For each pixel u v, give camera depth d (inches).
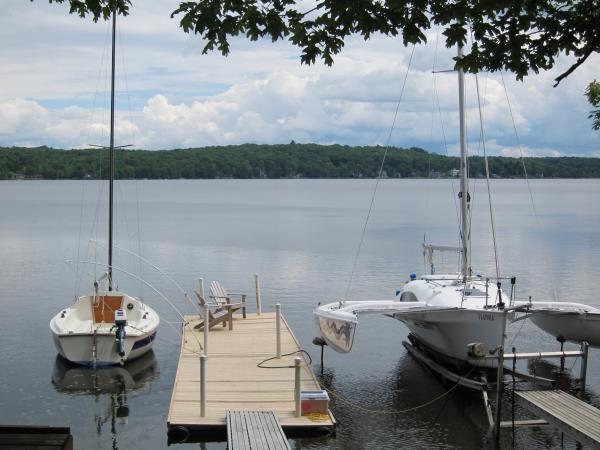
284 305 974.4
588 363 699.4
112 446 484.4
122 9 359.9
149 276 1237.1
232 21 304.0
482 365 588.4
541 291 1088.8
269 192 5408.5
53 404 570.6
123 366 677.3
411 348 720.3
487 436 502.9
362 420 534.0
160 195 4771.2
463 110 690.8
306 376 569.9
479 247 1685.5
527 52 302.0
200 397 499.2
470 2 283.0
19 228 2114.9
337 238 1882.4
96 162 7062.0
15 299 997.2
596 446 396.2
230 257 1480.1
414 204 3791.8
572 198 4788.4
